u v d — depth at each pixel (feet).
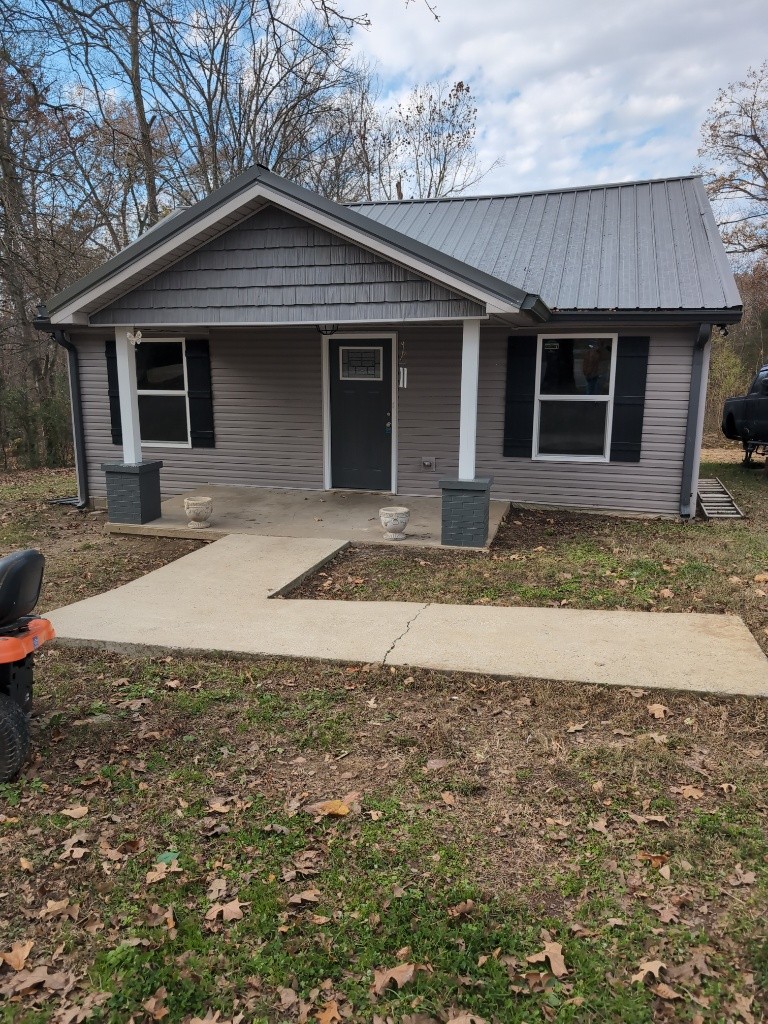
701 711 12.26
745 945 7.32
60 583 20.89
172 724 12.42
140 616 17.25
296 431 32.71
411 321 22.74
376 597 18.98
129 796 10.30
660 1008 6.64
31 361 56.85
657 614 16.81
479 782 10.46
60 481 44.70
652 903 7.97
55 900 8.29
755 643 14.83
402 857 8.84
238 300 24.25
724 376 71.87
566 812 9.69
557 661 14.20
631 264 27.55
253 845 9.15
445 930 7.61
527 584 19.63
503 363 28.89
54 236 50.55
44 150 43.96
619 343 27.07
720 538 24.50
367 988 6.95
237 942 7.55
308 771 10.90
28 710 11.64
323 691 13.55
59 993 7.00
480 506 23.06
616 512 28.55
